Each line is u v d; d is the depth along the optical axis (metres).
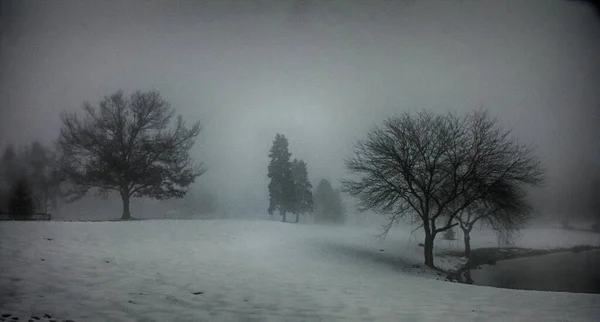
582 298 8.65
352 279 11.81
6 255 10.44
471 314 6.68
